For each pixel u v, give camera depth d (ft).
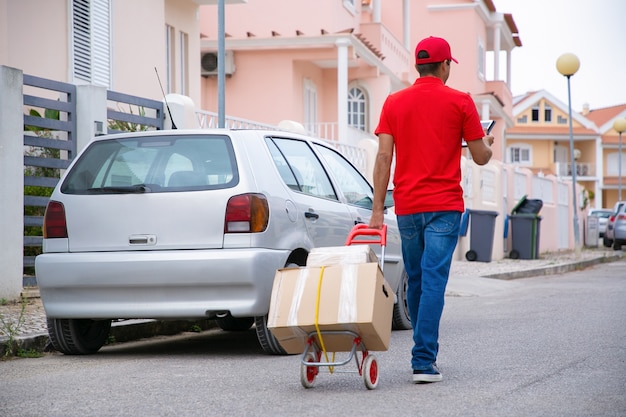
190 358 29.12
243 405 20.68
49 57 56.39
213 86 98.94
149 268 28.09
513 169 97.76
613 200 292.61
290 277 22.39
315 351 22.61
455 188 23.41
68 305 29.12
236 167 28.68
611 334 33.27
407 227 23.75
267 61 97.60
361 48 97.50
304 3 99.25
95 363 28.27
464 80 146.72
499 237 90.27
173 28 77.71
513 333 33.99
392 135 23.91
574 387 22.53
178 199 28.48
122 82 64.90
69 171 30.27
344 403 20.70
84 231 29.22
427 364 23.25
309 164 32.71
